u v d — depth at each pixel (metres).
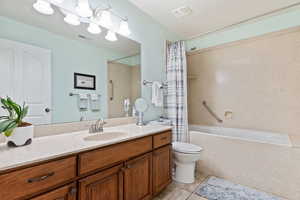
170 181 1.73
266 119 2.32
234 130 2.56
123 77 1.91
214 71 2.83
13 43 1.09
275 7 2.06
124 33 1.78
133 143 1.29
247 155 1.85
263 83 2.35
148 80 2.27
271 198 1.59
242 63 2.53
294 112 2.11
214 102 2.83
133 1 1.94
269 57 2.30
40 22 1.23
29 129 0.99
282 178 1.63
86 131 1.45
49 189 0.80
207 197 1.61
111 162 1.11
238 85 2.57
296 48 2.09
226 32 2.70
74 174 0.90
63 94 1.37
